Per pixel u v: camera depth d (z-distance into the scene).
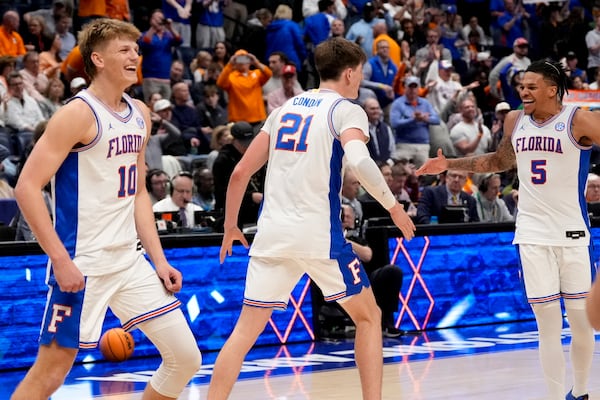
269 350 9.30
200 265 9.26
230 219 5.48
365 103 14.02
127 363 8.71
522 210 6.19
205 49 16.30
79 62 13.37
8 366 8.40
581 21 19.84
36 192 4.43
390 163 13.16
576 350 6.16
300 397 6.91
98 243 4.64
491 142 15.41
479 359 8.54
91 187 4.62
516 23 19.83
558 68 6.11
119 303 4.77
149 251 4.98
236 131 10.16
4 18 13.84
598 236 11.22
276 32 16.22
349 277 5.23
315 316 9.91
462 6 19.77
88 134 4.57
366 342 5.29
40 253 8.58
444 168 6.62
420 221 11.23
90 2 15.19
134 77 4.69
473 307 10.89
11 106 12.43
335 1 17.09
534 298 6.06
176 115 14.05
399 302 10.34
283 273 5.26
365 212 10.94
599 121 5.96
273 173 5.31
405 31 17.52
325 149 5.18
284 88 14.49
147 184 10.52
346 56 5.41
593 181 11.92
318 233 5.16
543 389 7.12
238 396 6.96
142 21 16.06
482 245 10.98
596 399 6.61
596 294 2.33
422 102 15.03
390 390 7.14
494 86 17.58
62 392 7.26
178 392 4.91
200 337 9.23
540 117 6.18
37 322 8.54
